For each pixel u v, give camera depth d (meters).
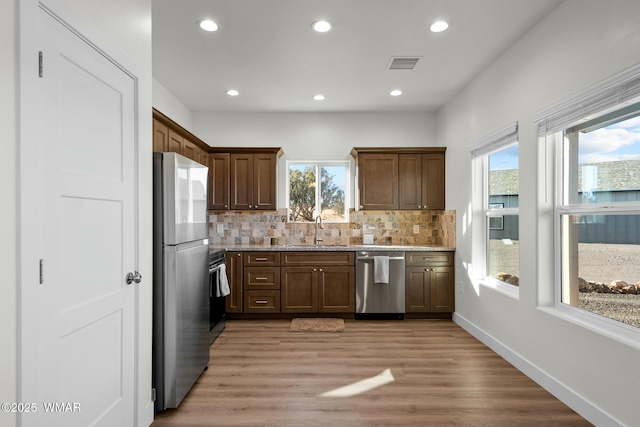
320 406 2.38
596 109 2.18
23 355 1.22
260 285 4.47
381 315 4.59
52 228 1.38
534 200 2.77
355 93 4.30
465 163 4.10
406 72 3.68
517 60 3.01
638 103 2.01
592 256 2.38
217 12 2.58
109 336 1.78
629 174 2.08
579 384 2.30
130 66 1.95
